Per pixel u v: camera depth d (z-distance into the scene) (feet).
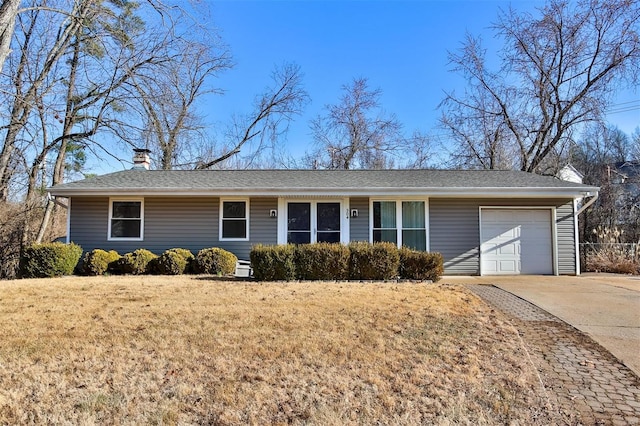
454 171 48.11
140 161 50.34
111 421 10.71
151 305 22.47
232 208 41.78
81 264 39.65
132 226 41.57
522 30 69.26
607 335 18.06
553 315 21.35
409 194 39.14
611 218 76.28
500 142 79.05
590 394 12.55
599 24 63.98
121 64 48.24
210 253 37.70
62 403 11.60
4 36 25.94
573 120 67.97
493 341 16.90
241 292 26.37
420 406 11.62
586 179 87.97
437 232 41.01
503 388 12.77
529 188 38.34
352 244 34.12
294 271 32.73
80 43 53.26
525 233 40.93
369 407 11.50
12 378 13.17
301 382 13.00
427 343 16.51
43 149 56.08
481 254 40.68
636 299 25.45
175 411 11.19
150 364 14.32
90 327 18.26
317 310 21.25
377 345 16.20
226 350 15.60
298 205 41.75
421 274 33.17
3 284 29.91
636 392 12.71
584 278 37.11
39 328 18.10
